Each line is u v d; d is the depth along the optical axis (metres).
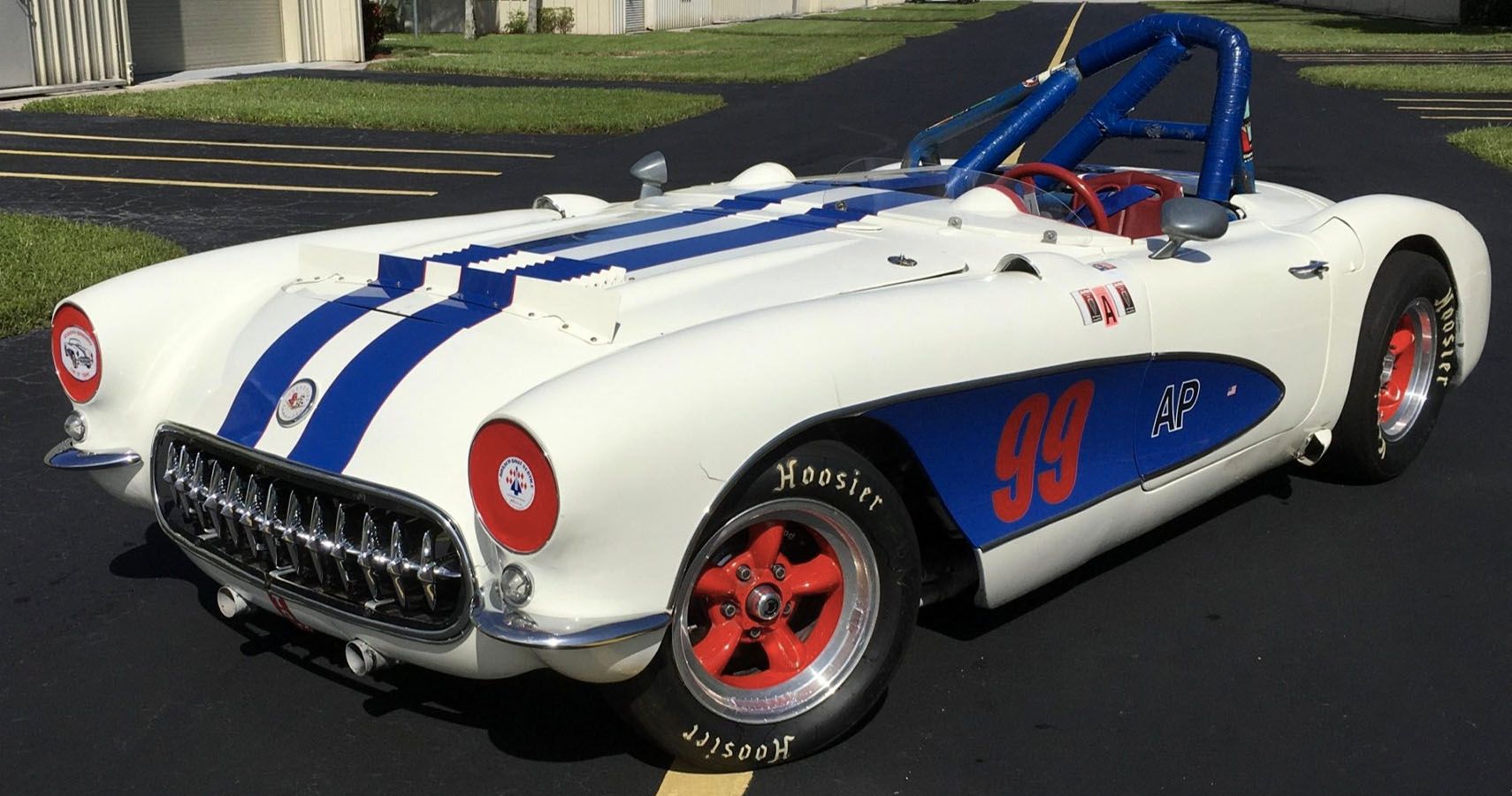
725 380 2.19
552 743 2.59
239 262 3.03
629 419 2.07
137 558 3.43
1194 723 2.67
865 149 11.65
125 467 2.77
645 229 3.21
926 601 2.81
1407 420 3.96
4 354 5.23
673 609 2.19
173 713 2.68
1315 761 2.54
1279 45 24.84
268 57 20.25
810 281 2.77
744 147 11.80
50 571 3.33
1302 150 11.30
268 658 2.91
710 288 2.71
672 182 9.70
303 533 2.40
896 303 2.53
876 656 2.54
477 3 30.36
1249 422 3.35
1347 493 3.94
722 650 2.45
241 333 2.77
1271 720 2.69
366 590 2.40
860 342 2.39
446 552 2.26
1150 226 3.76
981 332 2.58
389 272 2.82
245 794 2.40
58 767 2.48
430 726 2.64
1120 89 4.32
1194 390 3.13
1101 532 2.99
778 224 3.26
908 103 15.71
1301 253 3.45
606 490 2.04
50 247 6.89
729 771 2.48
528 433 2.03
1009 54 24.45
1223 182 3.79
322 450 2.37
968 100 16.08
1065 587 3.31
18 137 11.55
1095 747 2.58
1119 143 11.78
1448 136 12.04
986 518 2.68
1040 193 3.52
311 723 2.65
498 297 2.62
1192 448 3.19
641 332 2.47
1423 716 2.71
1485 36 27.67
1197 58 20.89
